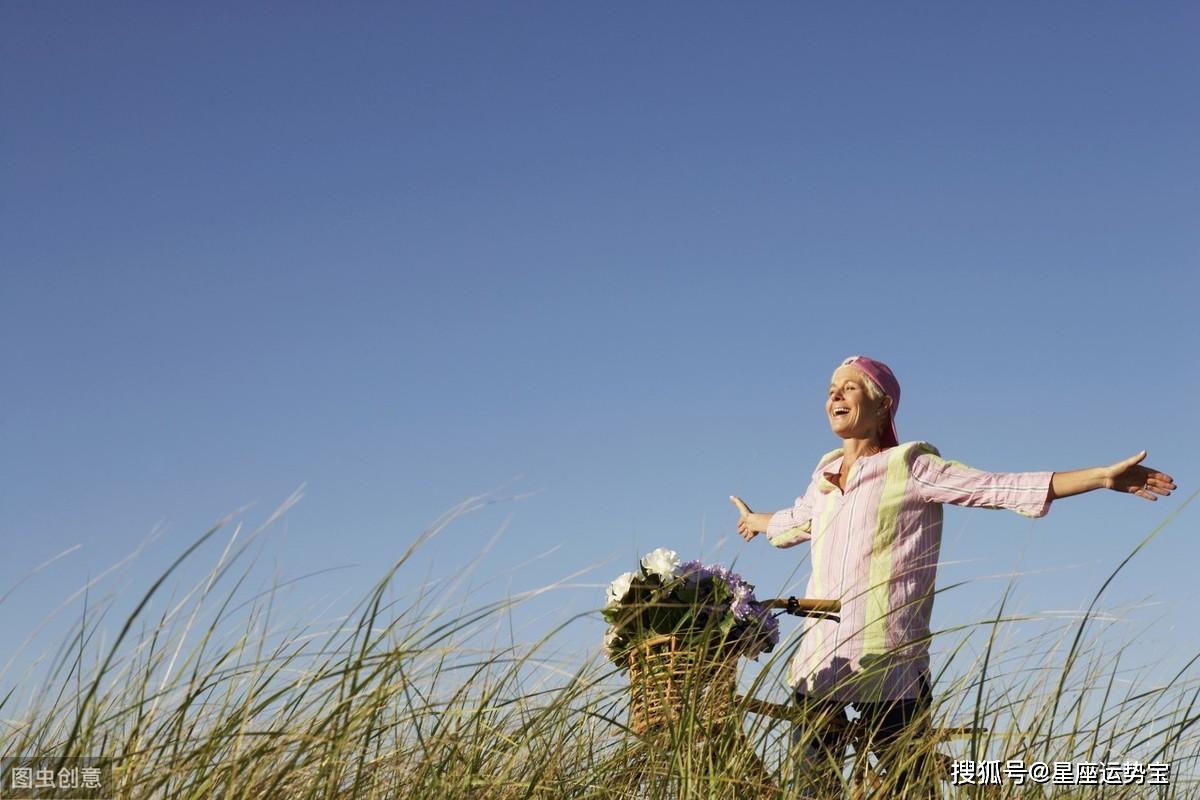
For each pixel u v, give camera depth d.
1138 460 3.50
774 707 3.41
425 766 2.76
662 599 3.59
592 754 3.22
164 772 2.38
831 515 4.12
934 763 3.24
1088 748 3.28
